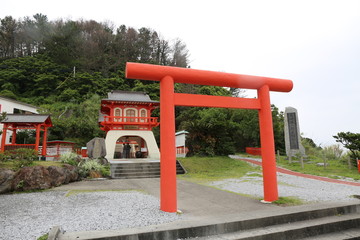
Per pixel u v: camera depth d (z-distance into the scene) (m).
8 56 52.31
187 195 7.93
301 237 4.57
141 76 5.73
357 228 5.20
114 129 20.05
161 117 5.80
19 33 54.81
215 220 4.65
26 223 4.66
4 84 41.09
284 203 6.29
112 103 20.44
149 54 61.72
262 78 6.80
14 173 8.73
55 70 45.41
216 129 20.52
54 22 58.56
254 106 6.76
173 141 5.66
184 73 5.98
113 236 3.75
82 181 11.41
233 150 21.30
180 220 4.75
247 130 28.27
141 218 4.89
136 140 26.67
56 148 20.69
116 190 8.90
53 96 41.84
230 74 6.45
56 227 4.01
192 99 6.05
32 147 17.77
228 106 6.41
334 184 10.58
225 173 14.70
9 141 25.11
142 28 65.75
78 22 63.06
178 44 64.06
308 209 5.43
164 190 5.52
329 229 4.90
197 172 15.20
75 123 30.47
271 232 4.39
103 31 59.53
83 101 39.59
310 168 15.72
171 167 5.54
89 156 14.99
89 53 52.28
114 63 54.03
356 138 14.77
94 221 4.69
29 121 17.20
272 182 6.55
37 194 7.96
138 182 11.32
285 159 19.78
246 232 4.44
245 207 5.98
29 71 45.12
